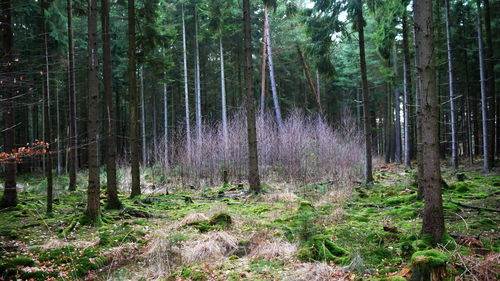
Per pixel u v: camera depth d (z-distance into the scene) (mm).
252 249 5691
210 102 34781
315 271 4230
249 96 10977
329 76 13414
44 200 10930
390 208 7965
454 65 20141
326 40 12734
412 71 17125
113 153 9523
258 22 26047
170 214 8750
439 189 4648
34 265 5230
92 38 7758
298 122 16250
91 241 6414
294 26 24828
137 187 11219
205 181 14016
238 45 26094
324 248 4910
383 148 38031
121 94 30219
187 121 19141
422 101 4684
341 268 4332
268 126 16156
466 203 7707
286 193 10211
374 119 34719
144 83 27797
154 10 11656
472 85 21234
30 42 14922
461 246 4469
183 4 22953
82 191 12719
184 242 6082
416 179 10883
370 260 4500
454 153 15914
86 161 26844
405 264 4191
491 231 5359
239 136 15000
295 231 5785
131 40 11078
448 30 14805
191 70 27859
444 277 3541
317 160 13906
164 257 5547
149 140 30906
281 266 4824
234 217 7785
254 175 10898
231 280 4484
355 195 9781
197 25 24422
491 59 15773
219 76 30703
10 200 9648
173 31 11984
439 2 18156
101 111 26984
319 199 9492
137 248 6121
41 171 22469
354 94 35062
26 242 6562
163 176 14586
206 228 6848
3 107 7469
